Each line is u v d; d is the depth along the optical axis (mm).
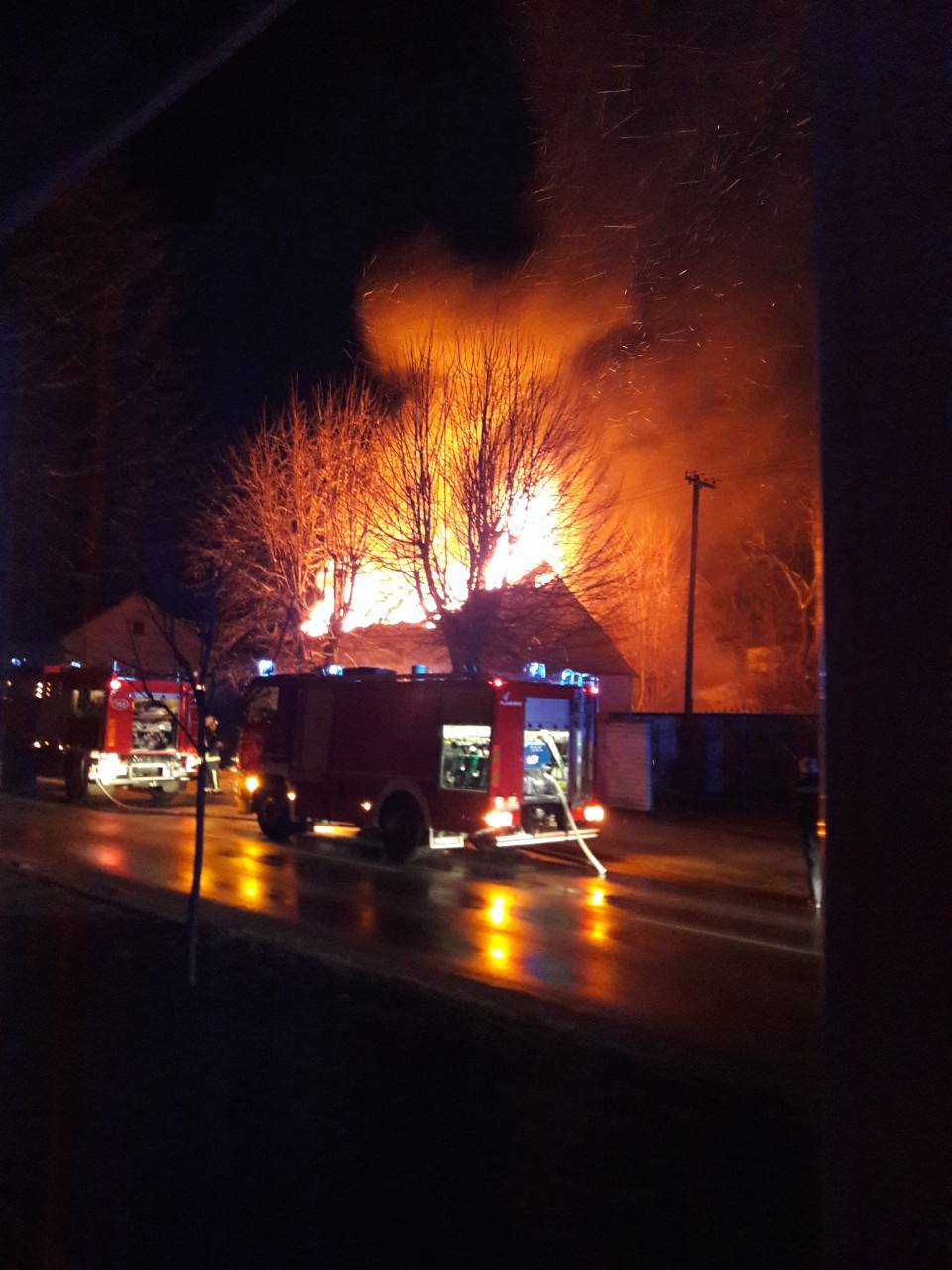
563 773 13719
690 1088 4773
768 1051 6062
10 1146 3850
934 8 1410
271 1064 4816
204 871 12430
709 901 11688
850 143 1476
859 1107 1333
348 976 6566
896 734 1332
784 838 17062
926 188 1387
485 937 9281
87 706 20188
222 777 25453
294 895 11023
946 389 1334
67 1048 4965
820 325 1492
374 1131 4055
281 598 21672
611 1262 3088
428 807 13344
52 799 20656
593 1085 4715
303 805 14938
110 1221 3301
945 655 1299
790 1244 3197
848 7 1498
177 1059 4844
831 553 1434
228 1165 3713
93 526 14688
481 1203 3463
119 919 8148
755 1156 3928
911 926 1300
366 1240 3197
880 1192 1303
